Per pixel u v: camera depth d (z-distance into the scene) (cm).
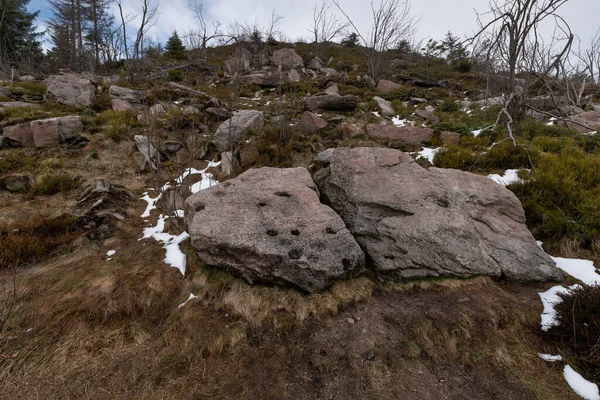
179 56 2245
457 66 2314
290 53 2269
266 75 1638
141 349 330
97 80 1469
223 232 406
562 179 518
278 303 378
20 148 795
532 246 429
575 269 414
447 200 468
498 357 301
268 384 289
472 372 292
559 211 480
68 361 309
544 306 353
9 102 1040
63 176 661
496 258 409
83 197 612
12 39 2395
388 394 273
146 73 1662
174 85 1297
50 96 1112
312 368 304
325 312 368
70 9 2528
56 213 562
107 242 519
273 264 382
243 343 334
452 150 719
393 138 874
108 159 768
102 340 337
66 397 275
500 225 450
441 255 405
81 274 435
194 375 299
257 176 540
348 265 399
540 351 303
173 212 587
